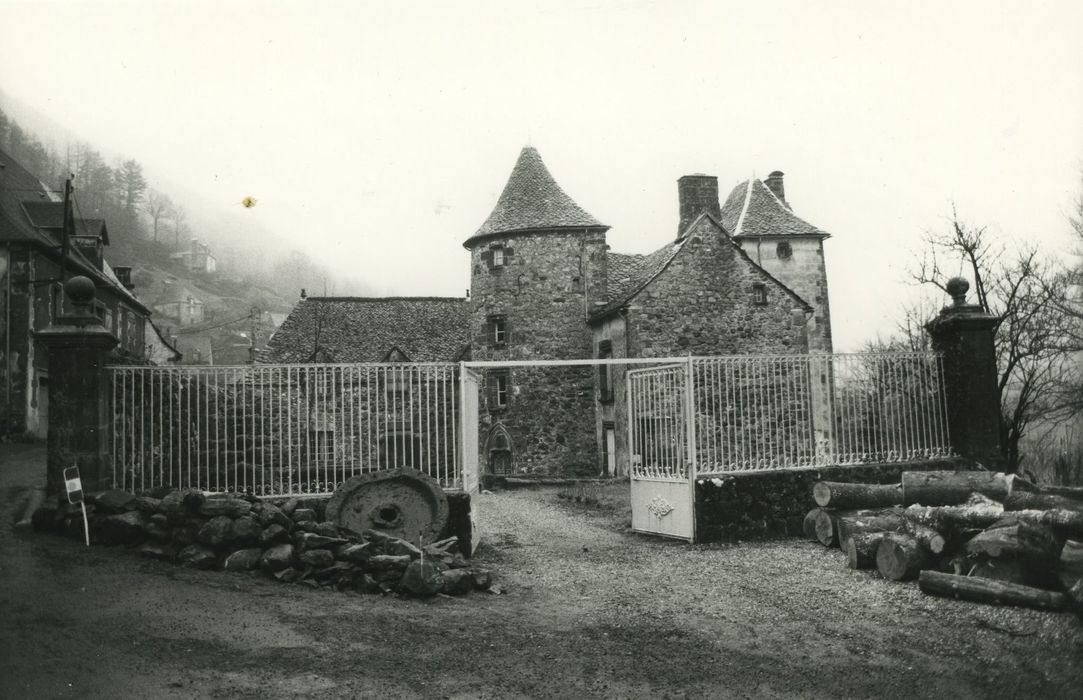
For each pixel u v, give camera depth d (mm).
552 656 5973
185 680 5016
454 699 5078
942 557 8102
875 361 12102
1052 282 17047
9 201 23438
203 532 7699
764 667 5855
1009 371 15719
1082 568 6492
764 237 31266
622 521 13883
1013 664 5875
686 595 7883
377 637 6141
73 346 8508
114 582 6801
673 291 24750
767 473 11219
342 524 8734
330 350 35750
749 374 11633
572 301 28516
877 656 6078
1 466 13219
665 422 11695
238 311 70375
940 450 12141
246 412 10188
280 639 5891
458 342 36875
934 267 20500
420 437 9773
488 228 29516
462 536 9531
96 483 8453
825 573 8766
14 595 6223
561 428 27891
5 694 4625
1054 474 16469
